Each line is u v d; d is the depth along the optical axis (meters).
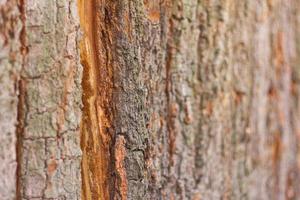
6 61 0.96
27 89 0.98
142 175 1.10
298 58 1.40
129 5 1.08
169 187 1.17
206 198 1.21
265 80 1.32
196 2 1.17
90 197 1.05
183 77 1.17
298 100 1.42
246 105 1.27
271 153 1.37
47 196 1.00
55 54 0.99
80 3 1.02
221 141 1.22
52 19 0.99
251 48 1.27
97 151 1.05
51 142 0.99
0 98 0.96
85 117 1.04
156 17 1.12
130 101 1.08
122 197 1.08
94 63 1.05
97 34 1.06
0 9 0.96
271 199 1.38
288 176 1.43
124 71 1.08
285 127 1.40
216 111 1.21
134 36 1.08
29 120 0.98
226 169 1.24
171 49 1.15
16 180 0.98
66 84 1.00
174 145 1.17
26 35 0.97
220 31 1.20
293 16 1.39
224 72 1.21
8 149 0.97
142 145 1.10
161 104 1.15
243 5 1.24
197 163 1.19
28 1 0.97
